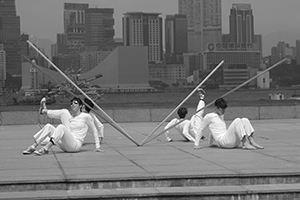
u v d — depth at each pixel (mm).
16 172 8727
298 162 9719
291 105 21359
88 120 11602
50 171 8820
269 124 18781
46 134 11227
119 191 7949
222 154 10945
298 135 15031
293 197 8086
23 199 7465
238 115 20891
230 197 7980
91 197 7629
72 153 11312
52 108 20828
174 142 13547
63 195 7641
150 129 17531
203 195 7918
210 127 12055
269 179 8523
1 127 18531
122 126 18828
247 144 11742
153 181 8281
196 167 9180
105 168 9125
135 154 11117
